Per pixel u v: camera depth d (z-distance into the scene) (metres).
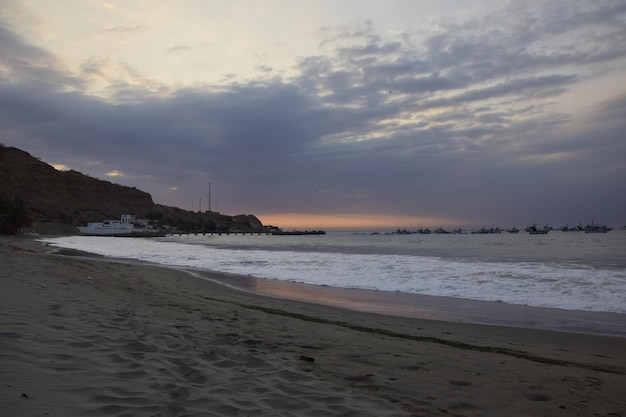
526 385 5.39
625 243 58.31
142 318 6.96
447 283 16.84
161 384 3.80
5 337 4.38
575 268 21.12
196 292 13.47
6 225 82.81
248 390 4.10
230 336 6.89
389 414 3.96
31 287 8.05
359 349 6.84
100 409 3.04
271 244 67.81
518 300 13.48
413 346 7.39
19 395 3.03
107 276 14.11
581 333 9.24
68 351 4.32
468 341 8.28
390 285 16.75
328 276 19.58
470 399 4.77
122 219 158.50
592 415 4.52
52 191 181.25
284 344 6.80
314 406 3.89
